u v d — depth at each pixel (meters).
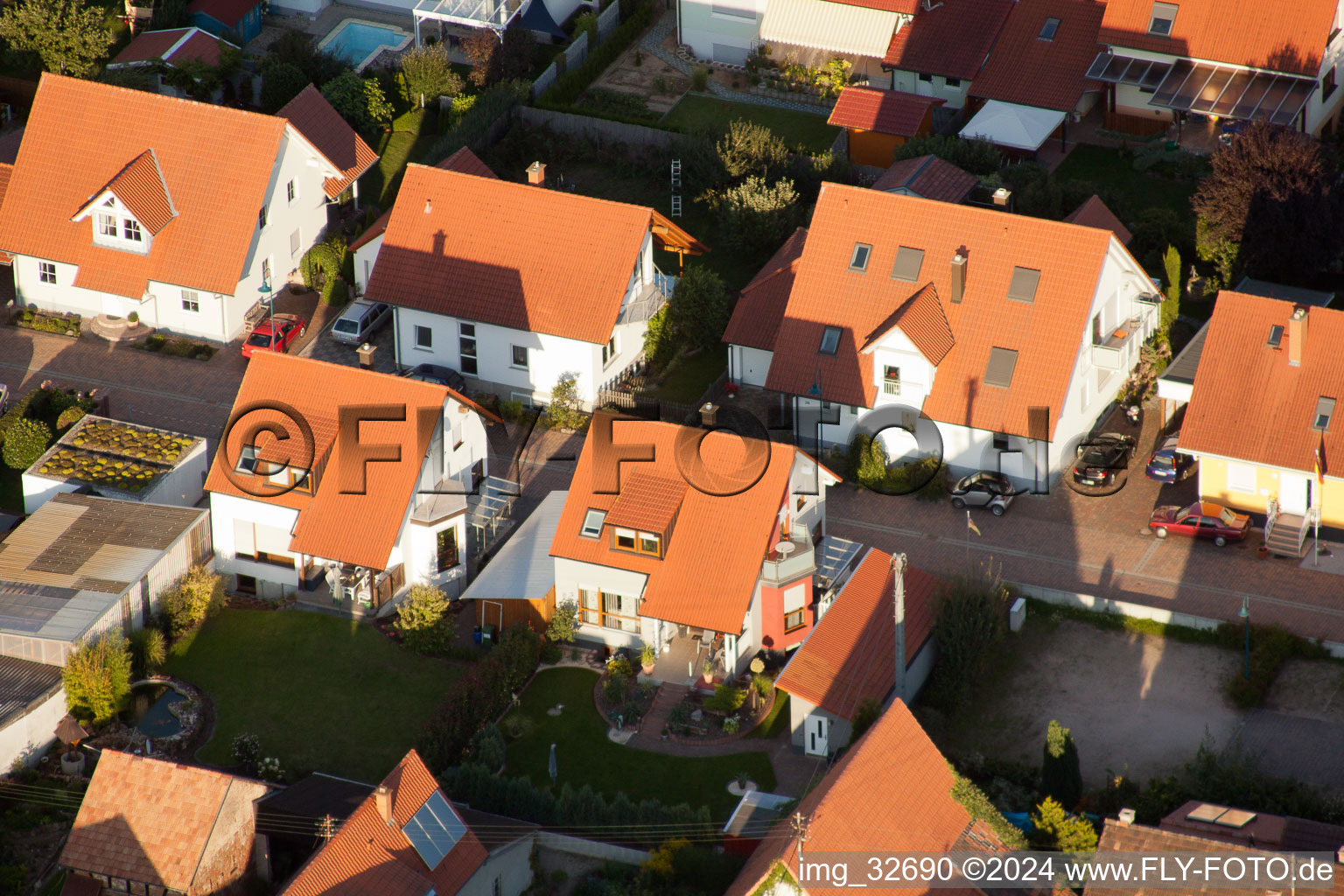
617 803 58.41
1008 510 73.94
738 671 65.75
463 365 82.44
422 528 68.69
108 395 81.12
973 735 63.22
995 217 75.75
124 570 67.06
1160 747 61.84
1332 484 69.69
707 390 81.75
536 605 67.44
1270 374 71.12
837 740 61.78
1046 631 67.50
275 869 57.66
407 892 52.12
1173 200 92.06
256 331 83.50
